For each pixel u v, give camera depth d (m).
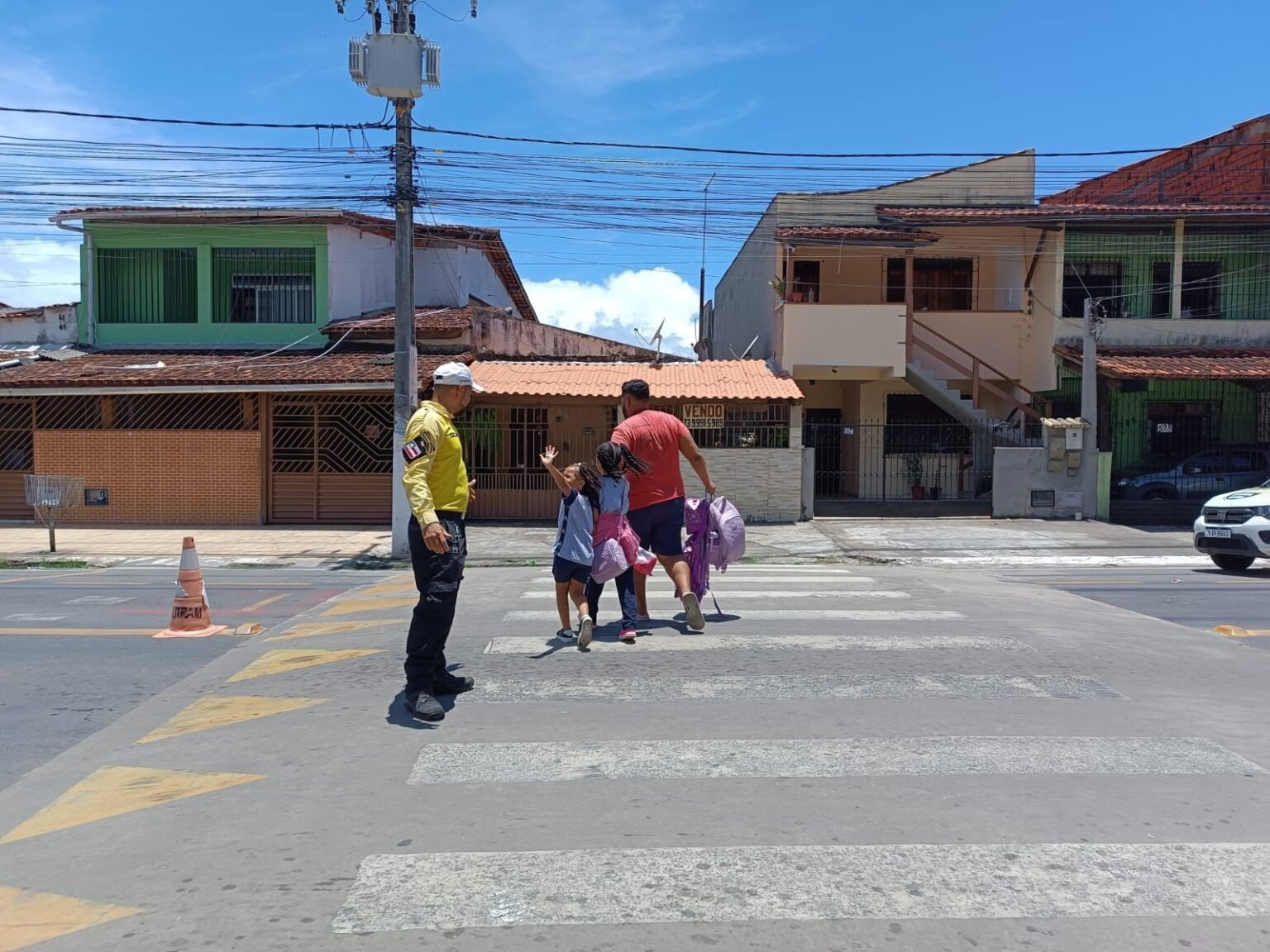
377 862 3.54
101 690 6.35
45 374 18.45
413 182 14.67
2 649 7.62
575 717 5.25
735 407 19.05
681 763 4.54
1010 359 22.88
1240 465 19.78
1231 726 5.16
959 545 16.14
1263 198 22.50
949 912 3.18
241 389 17.67
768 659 6.53
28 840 3.92
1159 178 26.05
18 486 19.27
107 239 21.08
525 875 3.43
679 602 9.16
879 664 6.43
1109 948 2.98
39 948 3.04
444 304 23.89
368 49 13.95
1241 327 21.34
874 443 23.08
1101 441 20.16
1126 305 22.12
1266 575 12.80
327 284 21.03
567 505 6.86
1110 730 5.06
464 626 7.86
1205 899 3.27
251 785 4.38
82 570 13.79
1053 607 9.09
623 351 24.88
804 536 17.14
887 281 23.58
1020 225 20.92
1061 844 3.68
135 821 4.03
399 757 4.65
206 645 7.77
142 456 18.77
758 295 25.59
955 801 4.09
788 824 3.86
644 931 3.06
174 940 3.05
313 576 13.20
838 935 3.04
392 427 18.94
